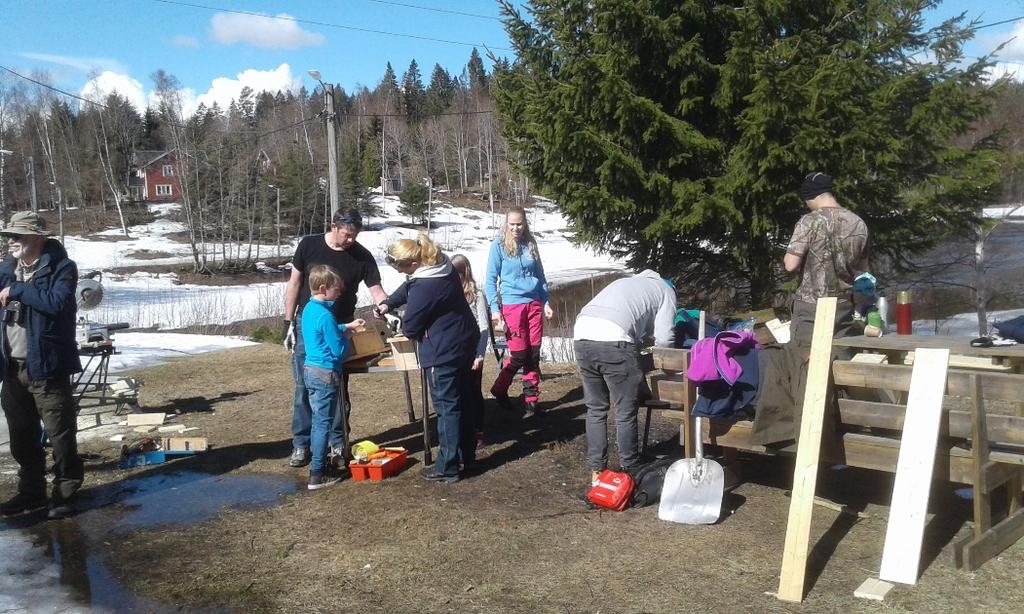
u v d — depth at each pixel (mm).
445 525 4836
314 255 6004
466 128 85812
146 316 22391
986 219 10344
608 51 9867
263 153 65688
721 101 9742
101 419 7910
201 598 4066
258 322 18828
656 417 7152
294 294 6070
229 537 4848
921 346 4414
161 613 3928
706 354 4770
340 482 5762
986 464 4035
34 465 5398
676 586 3932
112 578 4340
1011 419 4016
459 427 5590
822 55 9539
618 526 4723
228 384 9672
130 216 65812
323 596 4027
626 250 11867
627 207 9977
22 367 5141
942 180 9617
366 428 7258
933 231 10188
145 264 46281
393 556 4441
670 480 4805
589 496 5039
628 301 5090
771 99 8836
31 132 62281
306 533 4852
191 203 50125
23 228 4969
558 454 6180
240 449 6750
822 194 5043
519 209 7090
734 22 9930
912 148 9539
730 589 3879
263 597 4051
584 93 9891
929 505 4750
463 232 59312
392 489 5539
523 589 3988
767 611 3650
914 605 3629
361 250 6172
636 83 10227
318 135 81250
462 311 5570
